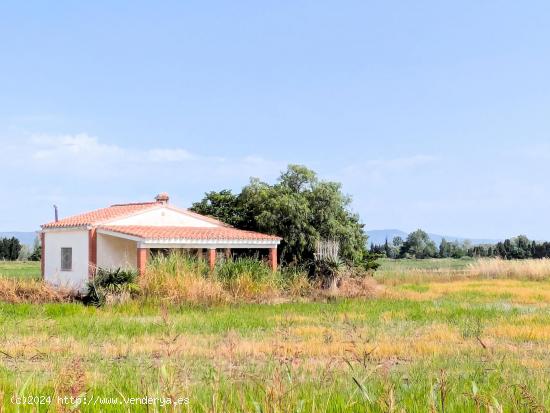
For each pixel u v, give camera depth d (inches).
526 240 3518.7
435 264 3038.9
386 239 4079.7
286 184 1689.2
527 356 617.3
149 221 1466.5
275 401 288.4
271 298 1198.3
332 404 346.6
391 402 310.5
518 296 1348.4
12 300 1087.6
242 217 1694.1
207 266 1244.5
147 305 1053.2
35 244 3454.7
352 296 1283.2
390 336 737.6
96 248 1355.8
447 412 336.2
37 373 492.4
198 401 345.7
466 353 629.3
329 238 1628.9
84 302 1121.4
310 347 636.7
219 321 876.6
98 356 589.6
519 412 335.0
